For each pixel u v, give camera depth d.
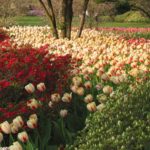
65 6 24.92
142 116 8.23
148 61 13.22
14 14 46.84
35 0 57.31
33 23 49.94
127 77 11.55
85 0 25.47
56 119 9.64
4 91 10.21
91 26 37.91
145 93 9.31
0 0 43.12
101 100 9.66
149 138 7.07
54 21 24.84
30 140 8.56
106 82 11.66
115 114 8.26
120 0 55.66
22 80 10.45
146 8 40.78
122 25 52.94
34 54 12.36
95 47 17.45
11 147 7.17
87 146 7.01
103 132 7.43
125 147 6.73
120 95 9.34
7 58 12.24
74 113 9.98
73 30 33.31
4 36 24.38
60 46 19.09
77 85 10.57
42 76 10.60
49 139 9.02
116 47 17.17
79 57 15.34
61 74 11.35
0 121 8.82
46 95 10.04
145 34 33.41
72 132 9.37
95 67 12.99
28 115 9.03
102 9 44.88
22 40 21.80
